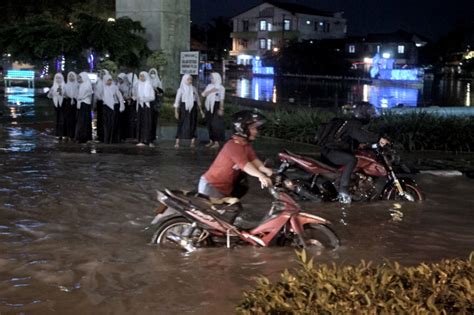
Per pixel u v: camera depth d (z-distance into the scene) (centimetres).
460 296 361
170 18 2422
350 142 941
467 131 1581
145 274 611
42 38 2316
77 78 1590
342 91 4641
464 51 8719
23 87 3719
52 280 589
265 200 952
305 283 383
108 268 627
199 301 543
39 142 1570
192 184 1055
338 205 927
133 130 1612
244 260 660
